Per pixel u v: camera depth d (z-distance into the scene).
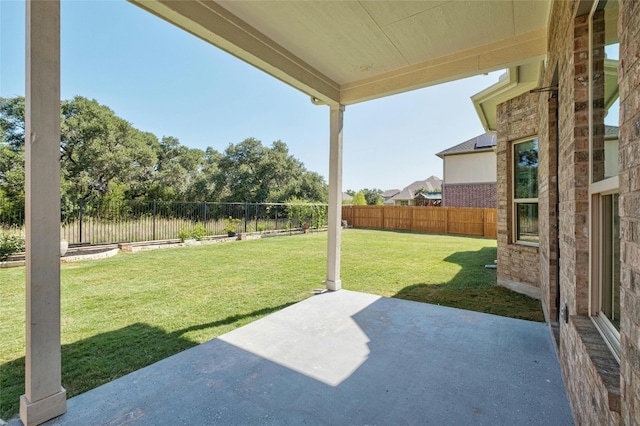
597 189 1.90
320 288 5.84
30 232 2.13
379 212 20.81
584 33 2.09
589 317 2.11
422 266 8.19
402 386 2.62
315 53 4.07
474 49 3.91
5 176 14.83
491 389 2.58
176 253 10.19
